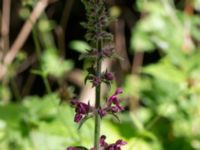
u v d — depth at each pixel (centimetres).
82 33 1287
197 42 933
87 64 902
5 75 935
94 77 379
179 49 800
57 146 636
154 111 816
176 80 723
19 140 651
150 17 870
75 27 1284
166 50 810
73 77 1170
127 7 1213
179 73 727
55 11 1256
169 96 791
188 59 762
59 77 838
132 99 929
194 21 860
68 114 652
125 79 996
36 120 659
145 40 903
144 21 889
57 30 1167
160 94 805
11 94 1102
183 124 800
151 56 1166
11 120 666
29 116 663
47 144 639
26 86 1188
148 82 875
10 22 1260
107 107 398
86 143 633
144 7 884
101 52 377
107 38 371
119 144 409
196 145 779
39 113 665
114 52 379
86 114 391
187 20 862
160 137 795
